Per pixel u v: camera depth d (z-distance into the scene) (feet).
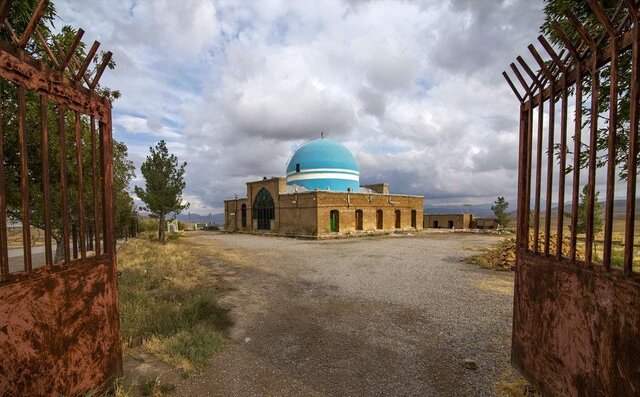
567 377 9.38
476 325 20.47
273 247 69.51
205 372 14.49
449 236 98.89
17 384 7.86
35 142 16.90
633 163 7.16
